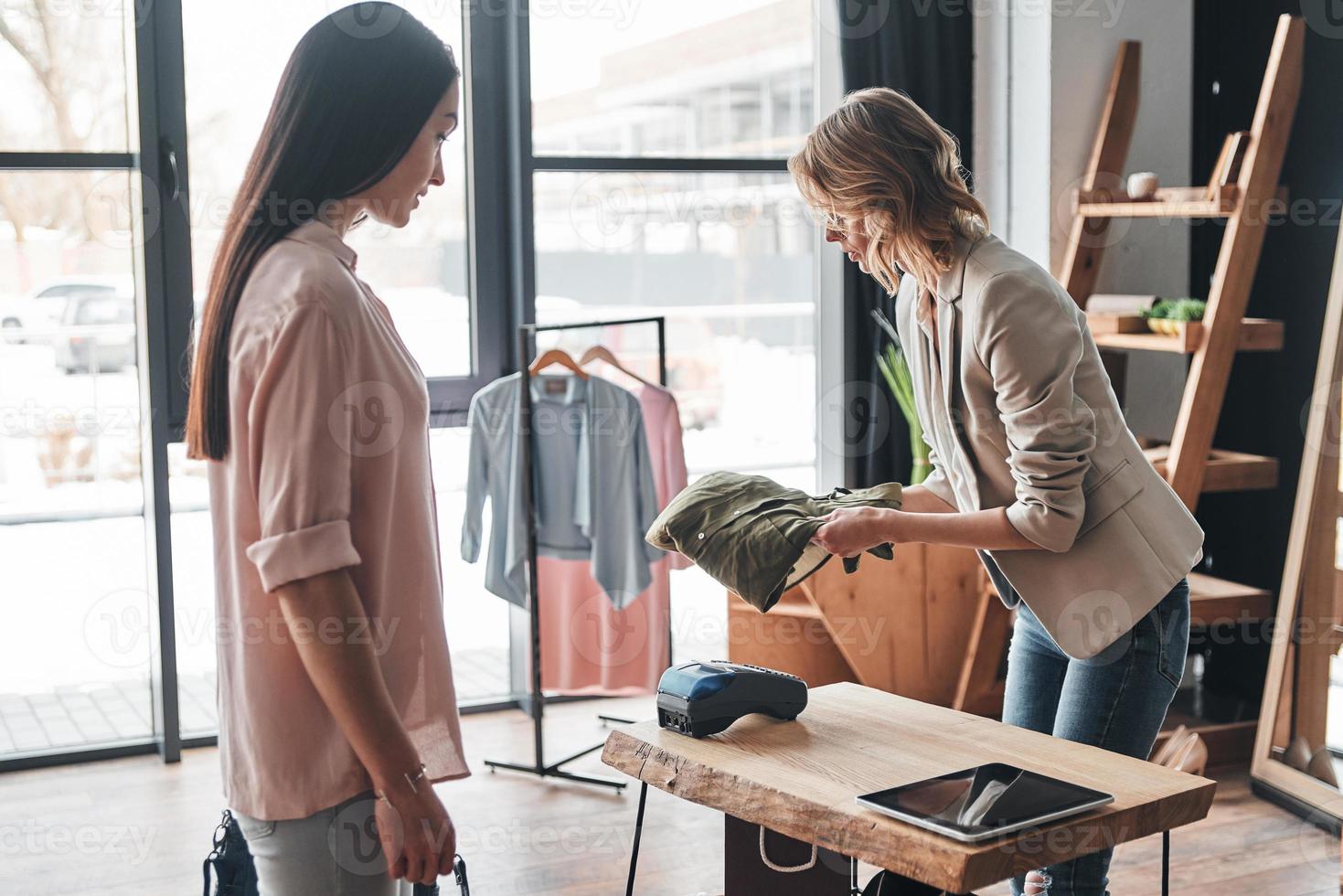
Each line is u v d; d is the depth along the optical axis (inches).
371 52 49.1
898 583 143.2
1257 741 130.8
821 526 74.4
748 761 63.5
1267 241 145.3
